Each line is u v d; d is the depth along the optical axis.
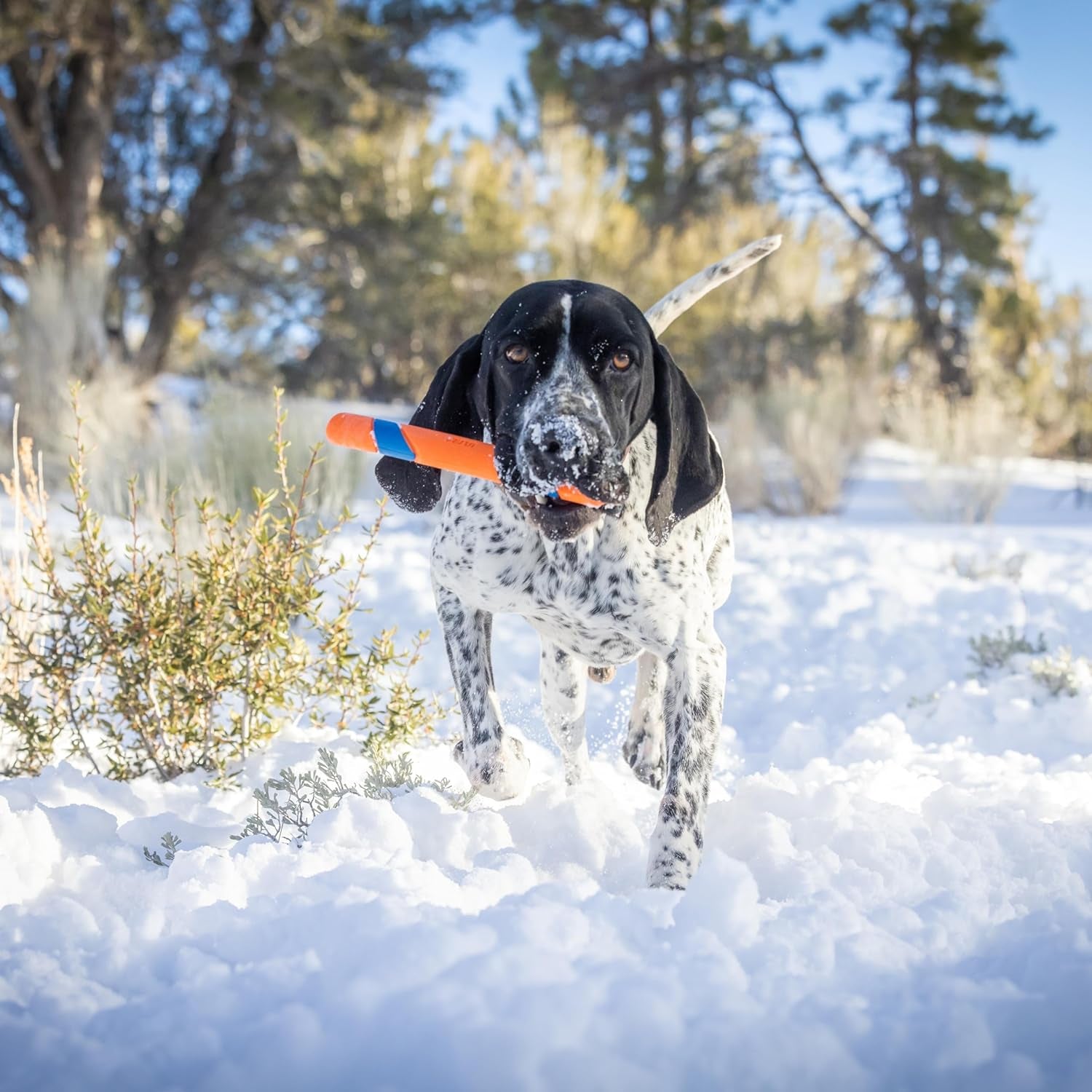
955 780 3.57
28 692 3.88
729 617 6.07
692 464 2.96
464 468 2.82
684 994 1.83
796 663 5.36
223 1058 1.72
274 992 1.84
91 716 3.47
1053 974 1.90
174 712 3.37
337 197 18.28
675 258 18.84
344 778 3.17
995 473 11.63
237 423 7.81
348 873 2.26
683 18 21.30
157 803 3.06
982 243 19.55
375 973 1.83
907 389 17.06
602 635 3.04
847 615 6.04
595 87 20.42
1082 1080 1.69
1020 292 25.52
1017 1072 1.68
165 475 6.48
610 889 2.70
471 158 21.80
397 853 2.47
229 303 19.78
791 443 12.98
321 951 1.96
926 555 7.78
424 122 21.44
